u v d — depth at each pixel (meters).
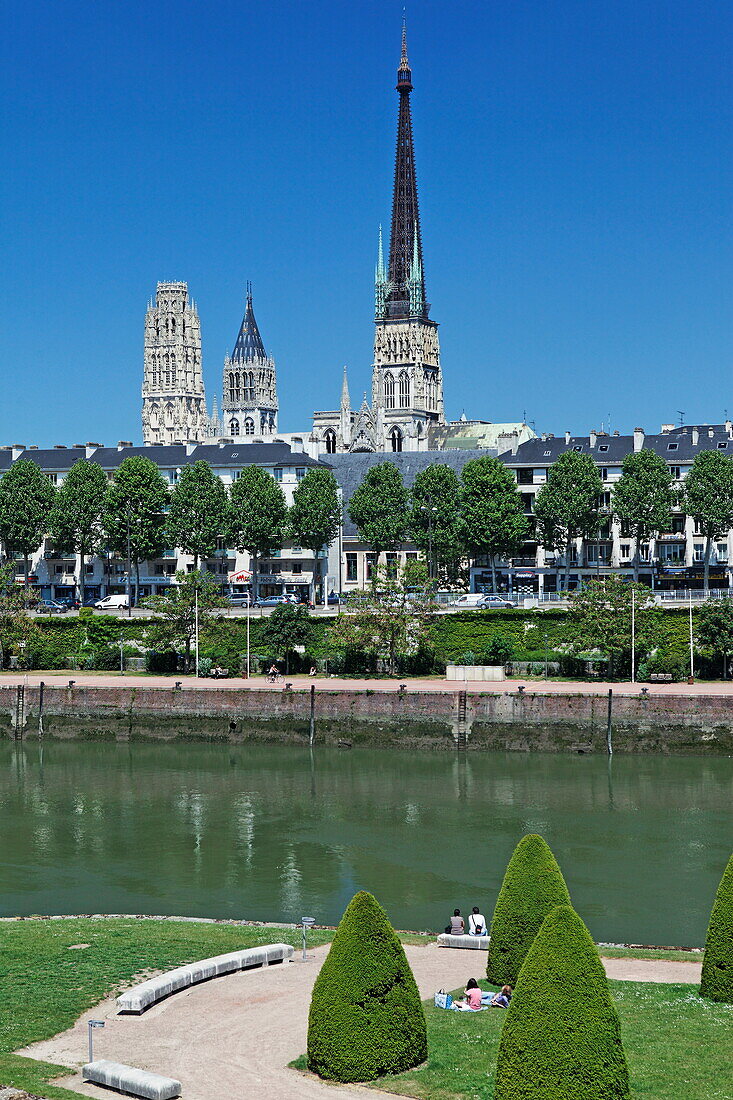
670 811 116.31
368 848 102.69
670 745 146.88
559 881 55.16
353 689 159.62
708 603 173.88
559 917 38.22
